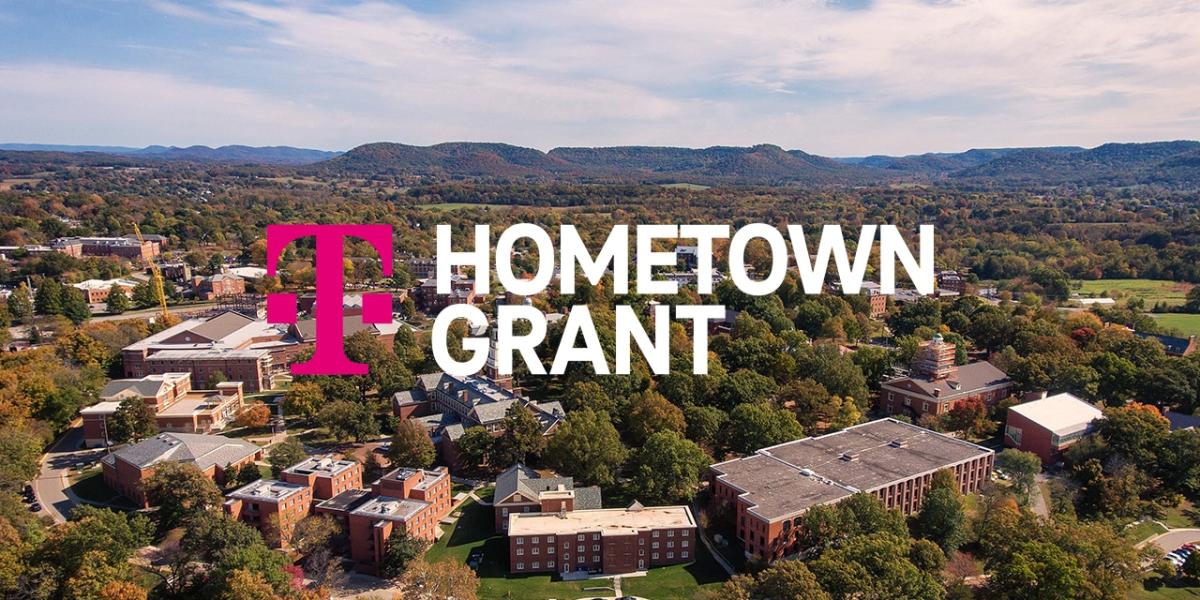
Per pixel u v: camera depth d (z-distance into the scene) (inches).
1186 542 6953.7
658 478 7514.8
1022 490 7416.3
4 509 6461.6
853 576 5280.5
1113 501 7401.6
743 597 5201.8
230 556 5841.5
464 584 5826.8
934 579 5590.6
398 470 7342.5
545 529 6614.2
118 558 5979.3
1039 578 5462.6
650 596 6181.1
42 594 5506.9
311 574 6451.8
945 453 7869.1
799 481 7145.7
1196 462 7800.2
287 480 7406.5
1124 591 5590.6
